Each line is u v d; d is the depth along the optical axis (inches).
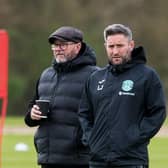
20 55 5634.8
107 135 789.9
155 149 2235.5
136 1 5861.2
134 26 5787.4
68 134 885.2
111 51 802.8
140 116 798.5
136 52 811.4
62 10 5802.2
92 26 5748.0
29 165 1749.5
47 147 897.5
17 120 4005.9
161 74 5821.9
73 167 889.5
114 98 794.8
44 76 927.7
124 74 802.8
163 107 802.8
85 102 830.5
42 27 5753.0
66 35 897.5
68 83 898.7
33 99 943.0
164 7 5974.4
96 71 824.9
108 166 790.5
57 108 895.1
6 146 2311.8
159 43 5821.9
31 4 5831.7
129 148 783.1
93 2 5895.7
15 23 5757.9
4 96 1400.1
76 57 906.1
